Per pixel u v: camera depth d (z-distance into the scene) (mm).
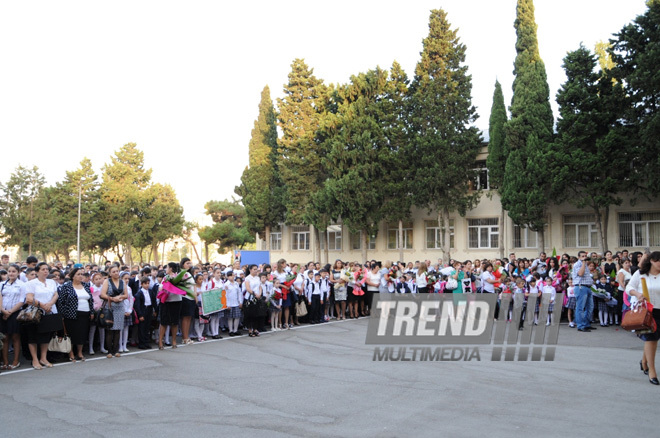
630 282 8930
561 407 7125
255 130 44469
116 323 11859
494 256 33031
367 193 32312
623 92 25016
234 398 7824
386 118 33062
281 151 37906
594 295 16234
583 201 26125
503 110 30578
